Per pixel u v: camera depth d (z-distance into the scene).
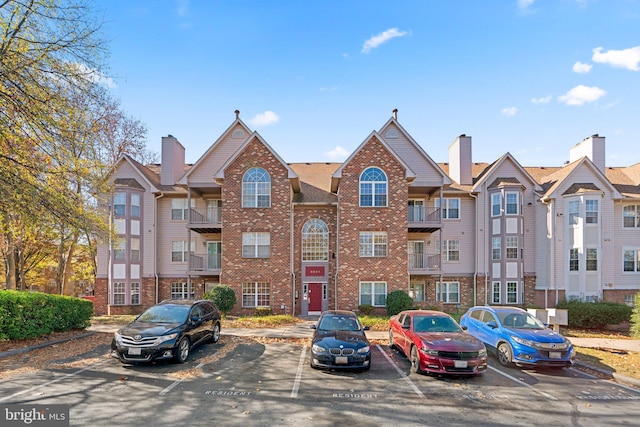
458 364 9.56
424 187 24.45
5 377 9.30
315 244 23.80
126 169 25.64
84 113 14.02
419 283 25.70
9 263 20.72
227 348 12.88
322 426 6.70
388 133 25.20
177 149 26.94
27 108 12.42
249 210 22.31
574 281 23.70
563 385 9.50
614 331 18.78
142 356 10.10
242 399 8.02
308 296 23.44
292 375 9.84
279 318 18.77
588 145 25.94
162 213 25.88
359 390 8.73
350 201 22.19
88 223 14.53
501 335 11.61
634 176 26.88
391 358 11.92
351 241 21.97
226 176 22.55
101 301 24.42
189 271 23.38
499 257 24.81
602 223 23.88
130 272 24.34
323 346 10.24
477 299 25.05
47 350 12.20
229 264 22.06
